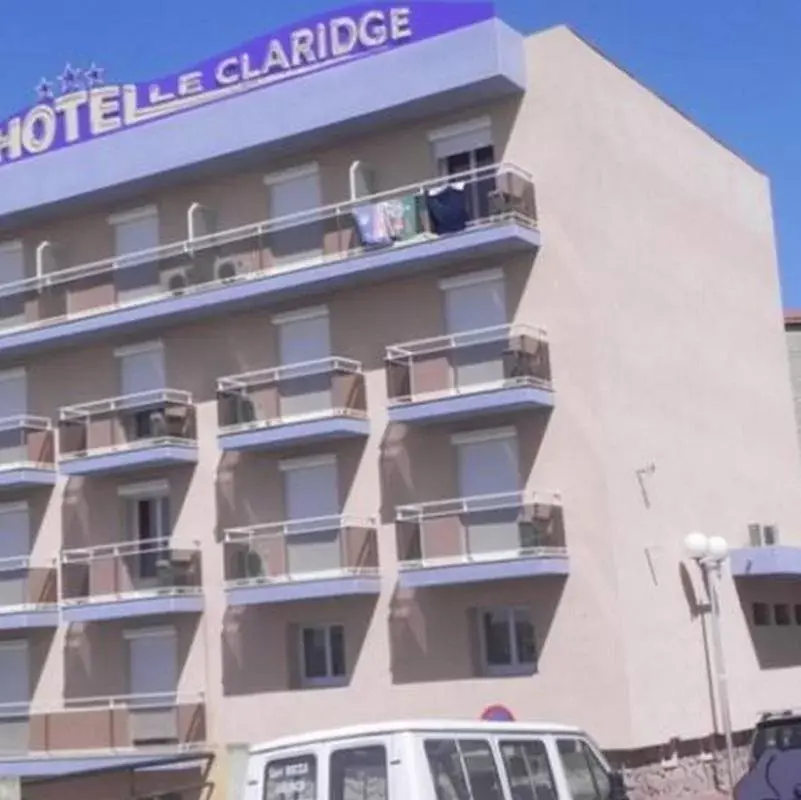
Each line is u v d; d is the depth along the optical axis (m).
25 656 29.48
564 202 25.06
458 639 24.81
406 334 26.17
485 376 24.67
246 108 27.48
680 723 24.83
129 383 29.27
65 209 30.22
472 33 25.25
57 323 29.19
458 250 25.02
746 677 27.42
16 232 31.28
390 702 25.27
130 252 29.72
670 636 25.16
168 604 26.91
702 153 30.14
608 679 23.64
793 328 38.47
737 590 27.78
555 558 23.94
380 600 25.61
